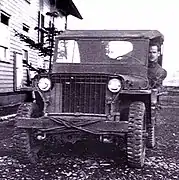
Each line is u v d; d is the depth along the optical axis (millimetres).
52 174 5352
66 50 7398
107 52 7234
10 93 13328
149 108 6402
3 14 13695
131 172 5531
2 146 7402
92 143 7738
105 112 5816
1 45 13430
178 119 13859
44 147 7266
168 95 23641
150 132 7457
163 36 7699
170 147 7719
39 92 6020
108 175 5344
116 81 5738
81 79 5902
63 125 5805
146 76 6949
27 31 17484
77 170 5598
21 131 5891
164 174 5461
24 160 5945
